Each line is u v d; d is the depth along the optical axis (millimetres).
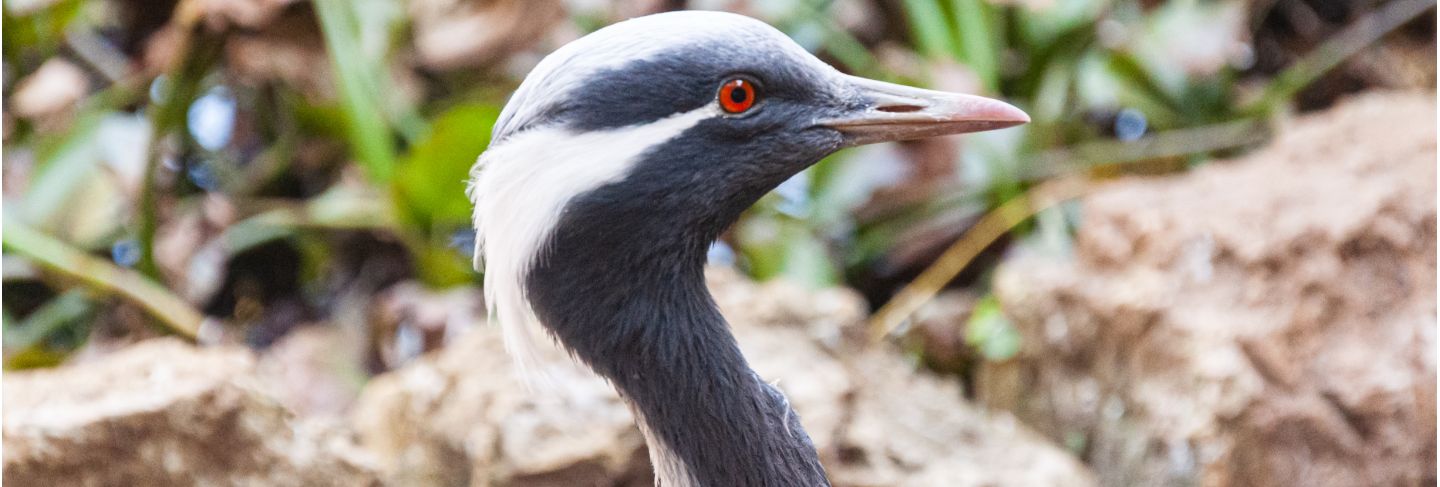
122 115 14133
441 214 11938
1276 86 14445
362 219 12844
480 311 12047
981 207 13188
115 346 12711
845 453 8953
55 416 7848
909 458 9094
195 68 12750
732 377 5883
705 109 5527
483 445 8828
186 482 8117
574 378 8992
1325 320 9766
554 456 8656
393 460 9477
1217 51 13766
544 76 5504
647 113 5449
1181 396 9727
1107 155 13711
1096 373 10531
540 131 5465
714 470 5883
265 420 8445
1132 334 10148
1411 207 10102
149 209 12625
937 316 12141
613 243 5570
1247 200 10570
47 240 11594
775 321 9914
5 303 13500
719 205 5699
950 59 12844
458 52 12812
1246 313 9820
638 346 5742
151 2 14414
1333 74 15289
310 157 14016
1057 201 12797
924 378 10273
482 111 10914
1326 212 10180
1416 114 11656
